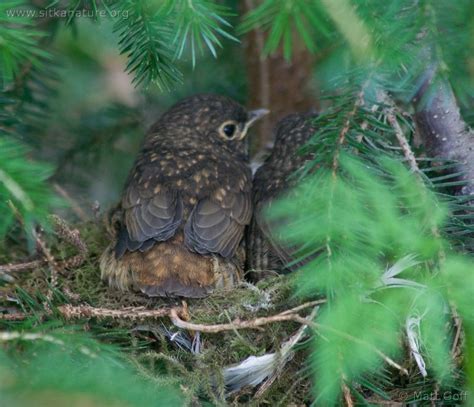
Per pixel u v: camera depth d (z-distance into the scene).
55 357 5.24
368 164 6.20
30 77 8.27
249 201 8.52
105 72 9.80
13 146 5.43
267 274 8.11
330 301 5.32
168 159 8.52
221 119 9.20
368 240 5.36
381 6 5.30
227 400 6.96
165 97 9.68
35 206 5.21
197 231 7.82
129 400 4.96
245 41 9.20
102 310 6.73
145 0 5.76
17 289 7.21
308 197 5.62
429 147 7.29
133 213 7.96
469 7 5.38
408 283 6.04
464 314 5.12
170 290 7.43
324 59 6.02
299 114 9.05
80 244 7.94
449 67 5.53
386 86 6.21
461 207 6.28
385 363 6.48
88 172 9.24
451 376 6.01
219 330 6.62
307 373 6.61
